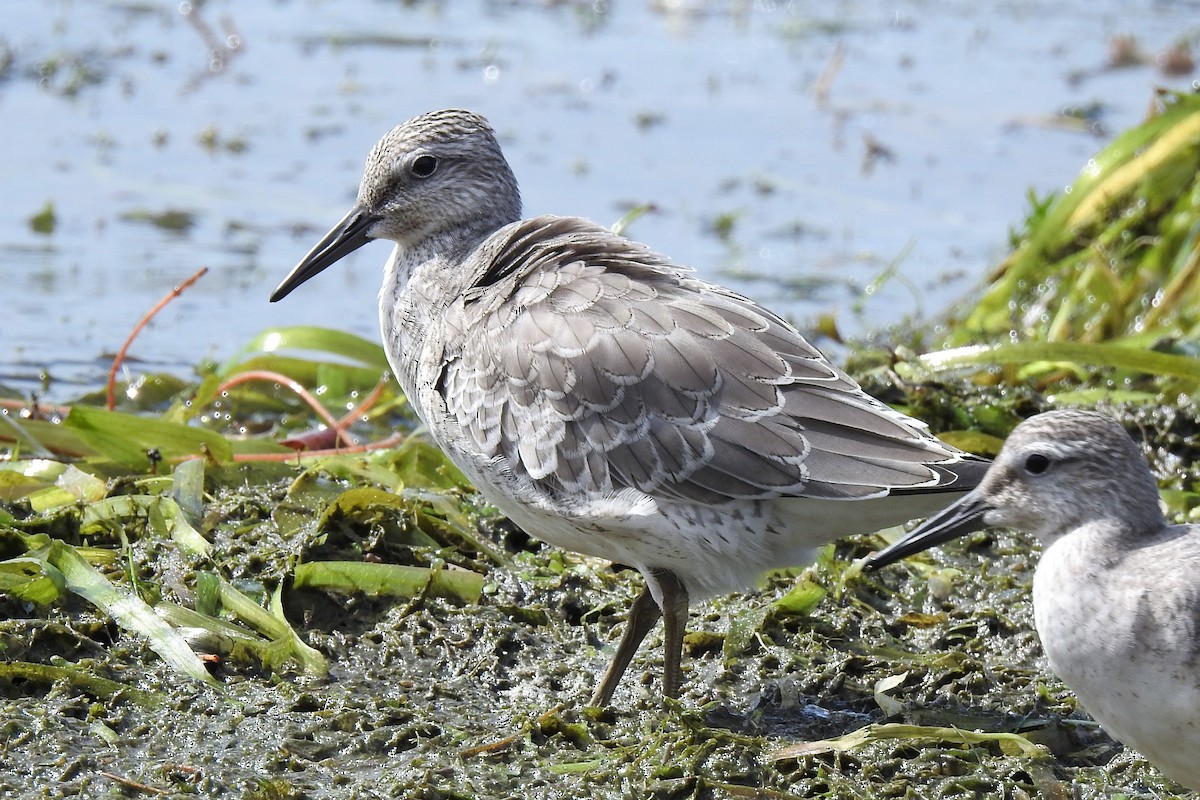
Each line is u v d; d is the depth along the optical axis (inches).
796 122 908.6
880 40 1045.2
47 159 842.2
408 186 462.6
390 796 347.9
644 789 351.6
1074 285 663.8
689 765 359.3
